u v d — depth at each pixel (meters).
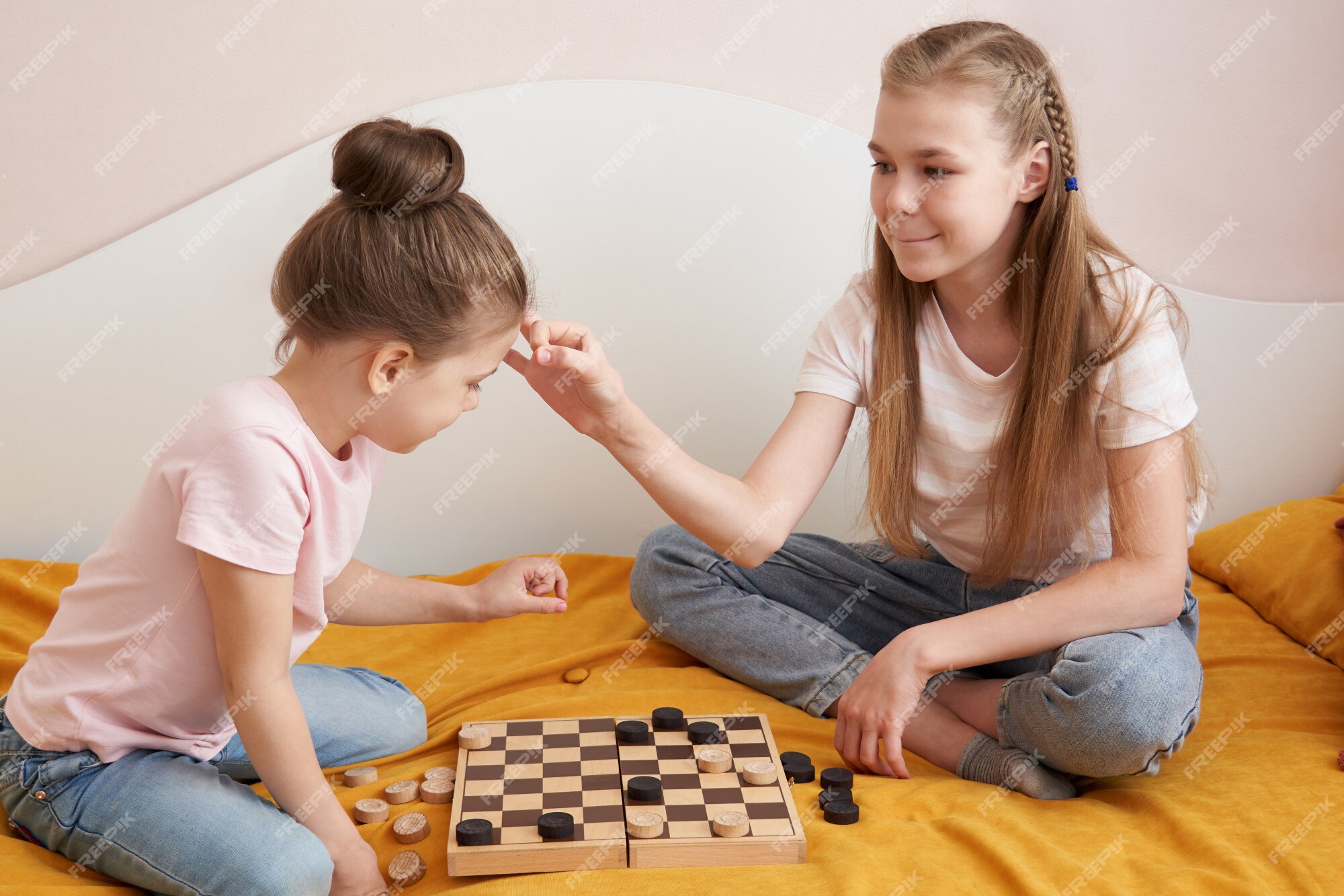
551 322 1.07
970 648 1.17
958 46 1.16
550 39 1.74
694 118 1.75
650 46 1.75
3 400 1.71
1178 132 1.83
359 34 1.71
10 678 1.37
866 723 1.18
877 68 1.78
